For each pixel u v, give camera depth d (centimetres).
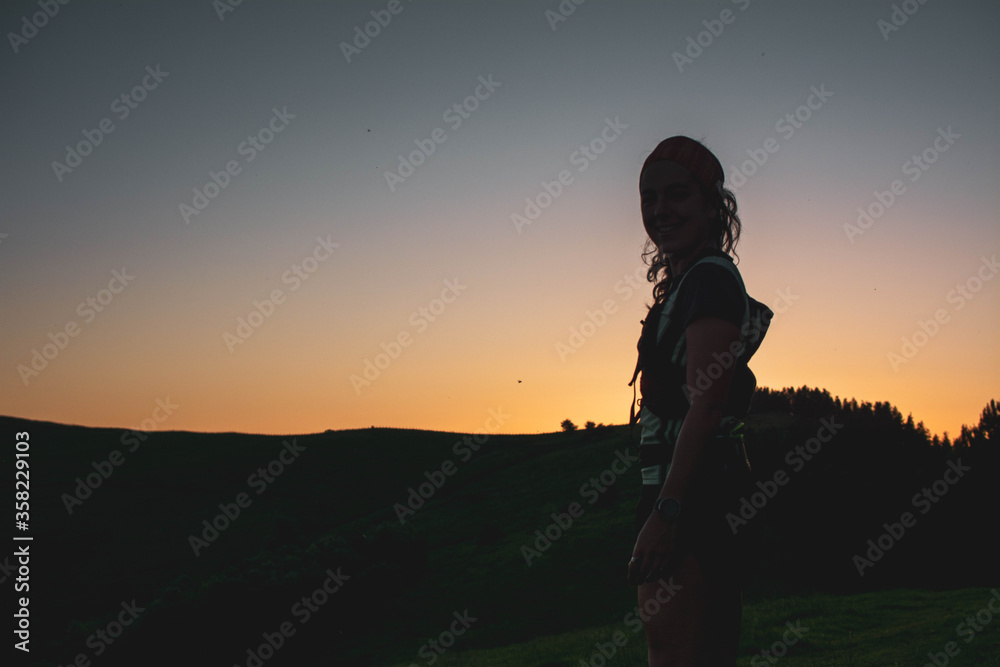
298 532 6938
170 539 7088
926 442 5231
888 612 1744
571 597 4575
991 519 4169
